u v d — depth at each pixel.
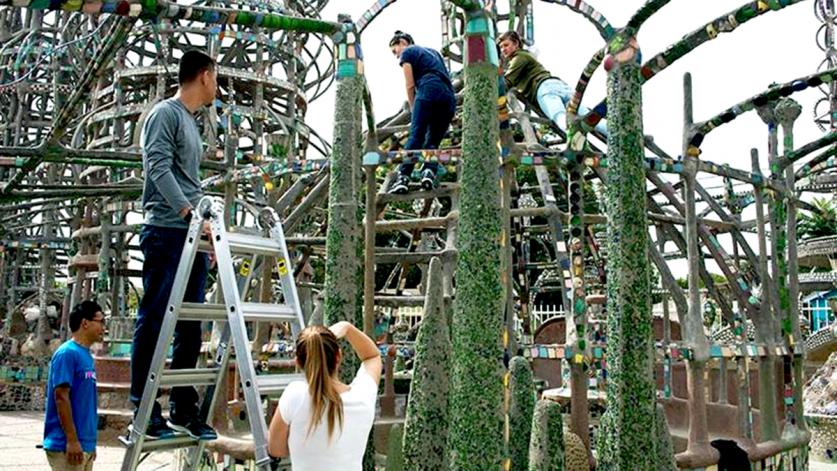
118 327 13.55
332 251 3.98
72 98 6.74
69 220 18.31
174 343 4.01
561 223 6.54
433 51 6.45
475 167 3.23
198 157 4.04
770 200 6.71
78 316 5.29
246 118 14.91
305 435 3.02
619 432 3.21
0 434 11.74
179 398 3.87
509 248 4.39
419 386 3.95
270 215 3.83
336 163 4.04
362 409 3.17
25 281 22.34
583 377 5.20
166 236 3.84
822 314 27.20
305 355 3.11
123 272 15.55
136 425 3.45
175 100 3.98
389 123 7.98
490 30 3.34
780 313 6.58
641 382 3.22
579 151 5.15
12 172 17.36
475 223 3.20
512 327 4.41
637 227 3.31
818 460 11.46
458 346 3.17
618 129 3.39
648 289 3.30
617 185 3.36
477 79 3.29
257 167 6.36
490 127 3.26
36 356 15.82
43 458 9.56
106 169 14.76
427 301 4.00
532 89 7.41
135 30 13.96
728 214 8.11
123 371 12.34
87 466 5.25
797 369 6.71
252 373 3.21
